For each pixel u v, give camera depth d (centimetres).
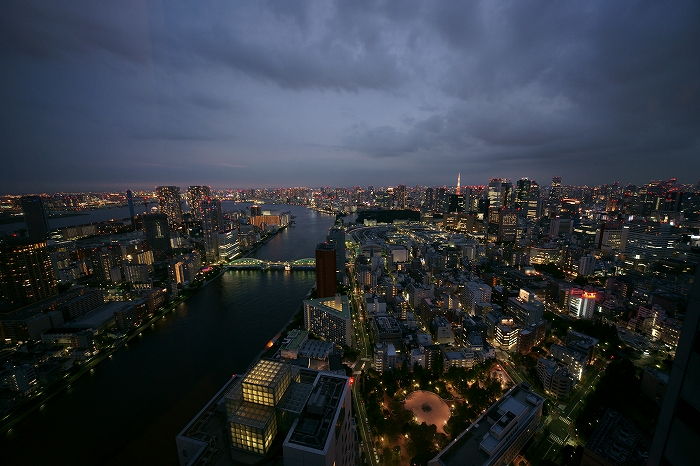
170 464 16812
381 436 16550
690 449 3403
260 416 7588
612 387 18800
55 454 17538
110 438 18475
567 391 19088
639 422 16450
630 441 13462
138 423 19538
